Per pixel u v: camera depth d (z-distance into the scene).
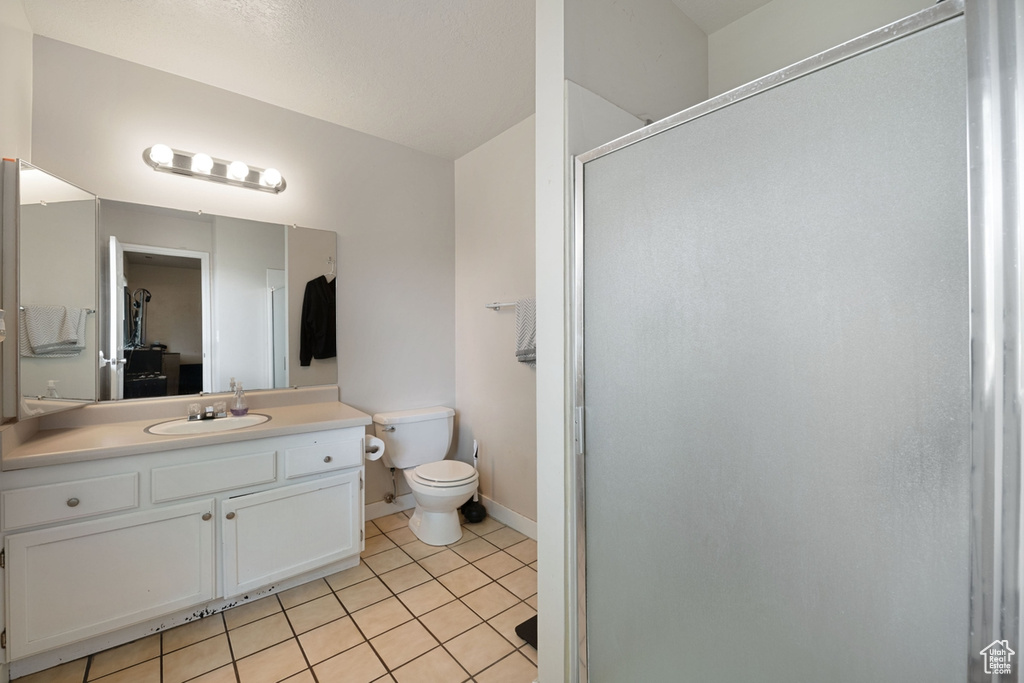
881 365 0.75
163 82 2.12
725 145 0.96
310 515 2.00
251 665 1.56
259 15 1.75
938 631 0.69
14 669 1.46
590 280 1.26
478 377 3.00
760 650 0.91
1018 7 0.61
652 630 1.11
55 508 1.47
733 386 0.95
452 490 2.38
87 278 1.88
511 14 1.74
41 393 1.64
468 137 2.81
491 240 2.87
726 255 0.96
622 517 1.18
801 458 0.85
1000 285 0.62
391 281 2.89
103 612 1.54
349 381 2.72
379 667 1.56
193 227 2.20
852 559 0.79
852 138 0.78
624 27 1.46
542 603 1.39
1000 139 0.62
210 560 1.75
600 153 1.21
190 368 2.19
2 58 1.57
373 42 1.91
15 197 1.54
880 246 0.75
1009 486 0.61
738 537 0.94
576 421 1.29
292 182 2.49
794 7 1.60
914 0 1.33
